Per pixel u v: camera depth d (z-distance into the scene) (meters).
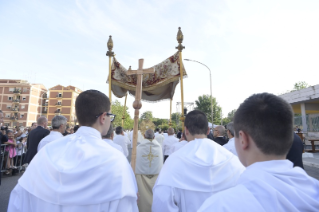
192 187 1.47
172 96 8.25
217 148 1.75
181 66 6.11
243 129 0.91
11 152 6.66
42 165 1.16
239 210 0.69
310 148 14.61
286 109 0.87
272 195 0.69
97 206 1.04
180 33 6.17
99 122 1.38
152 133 4.24
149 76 7.04
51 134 3.87
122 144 6.37
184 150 1.73
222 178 1.53
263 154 0.86
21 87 56.12
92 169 1.08
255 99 0.93
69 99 59.88
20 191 1.17
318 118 15.20
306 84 39.50
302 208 0.69
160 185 1.55
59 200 1.03
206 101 49.72
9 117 54.72
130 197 1.16
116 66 7.00
